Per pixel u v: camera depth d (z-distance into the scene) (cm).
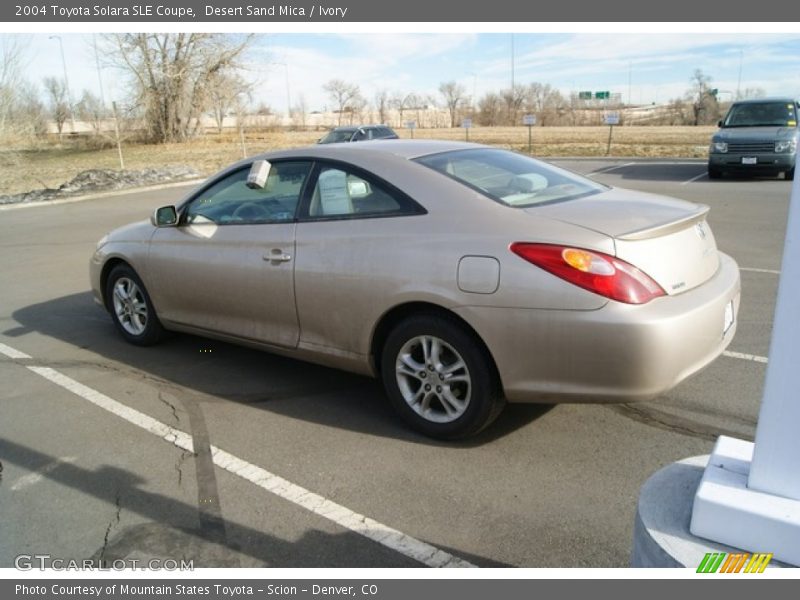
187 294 470
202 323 471
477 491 313
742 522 176
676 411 385
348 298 370
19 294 735
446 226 341
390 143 420
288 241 399
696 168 1808
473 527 286
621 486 312
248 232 425
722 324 323
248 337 438
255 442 370
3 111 2552
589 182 409
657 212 336
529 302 308
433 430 358
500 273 314
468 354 333
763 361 452
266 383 451
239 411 410
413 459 344
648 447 346
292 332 410
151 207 1442
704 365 314
